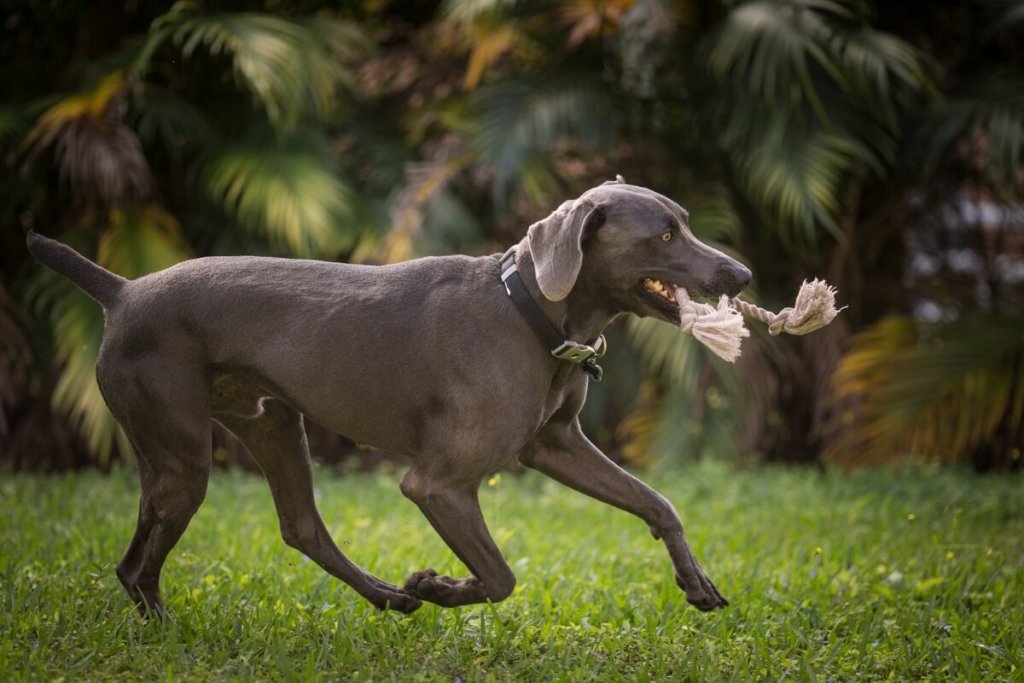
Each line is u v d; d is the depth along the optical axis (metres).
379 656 5.50
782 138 12.18
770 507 10.73
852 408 12.93
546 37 13.50
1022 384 12.09
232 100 13.02
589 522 9.89
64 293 11.70
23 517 8.94
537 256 5.39
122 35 13.28
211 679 5.07
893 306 13.80
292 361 5.54
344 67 14.16
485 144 12.55
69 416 12.92
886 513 10.11
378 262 12.55
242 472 12.95
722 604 5.80
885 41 12.23
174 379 5.59
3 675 5.02
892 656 5.80
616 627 6.32
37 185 12.41
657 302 5.51
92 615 5.90
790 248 12.73
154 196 12.80
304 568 7.24
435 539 8.71
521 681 5.28
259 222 12.42
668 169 13.40
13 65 13.20
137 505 9.89
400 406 5.54
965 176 13.47
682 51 13.22
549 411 5.68
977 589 7.29
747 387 12.73
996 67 13.46
